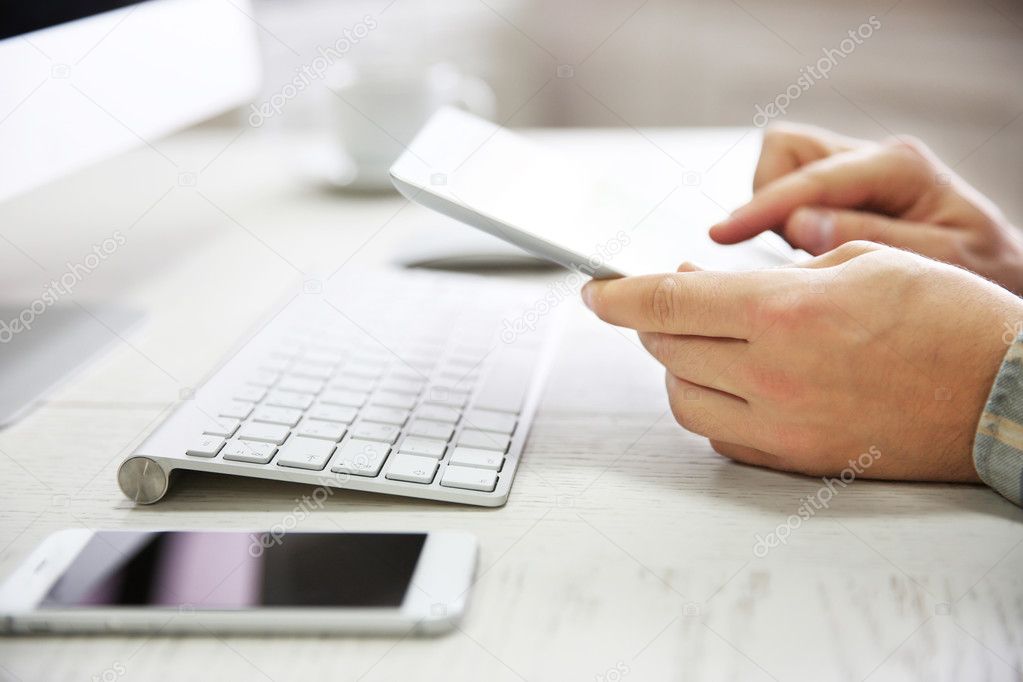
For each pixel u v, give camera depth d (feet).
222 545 1.10
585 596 1.03
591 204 1.88
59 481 1.32
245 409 1.40
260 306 2.12
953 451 1.27
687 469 1.36
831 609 1.00
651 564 1.09
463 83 3.23
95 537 1.12
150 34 2.20
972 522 1.18
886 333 1.26
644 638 0.96
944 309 1.26
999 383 1.18
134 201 3.10
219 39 2.58
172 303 2.15
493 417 1.46
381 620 0.96
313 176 3.24
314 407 1.43
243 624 0.97
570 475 1.34
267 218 2.89
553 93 5.44
